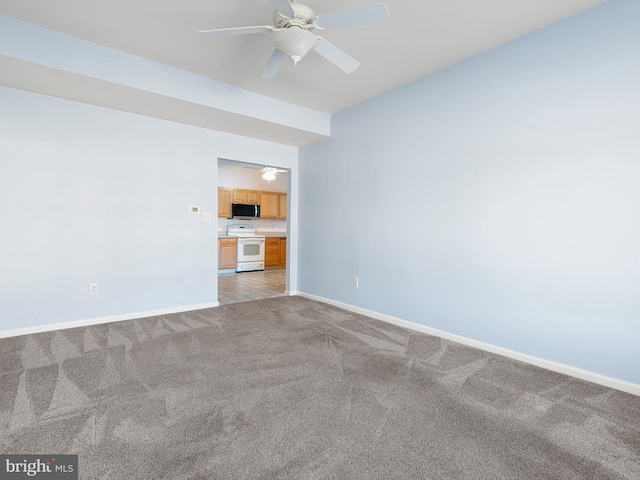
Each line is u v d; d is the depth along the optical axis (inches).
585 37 81.3
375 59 106.7
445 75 112.1
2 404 69.8
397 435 61.6
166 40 97.0
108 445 57.4
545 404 72.6
